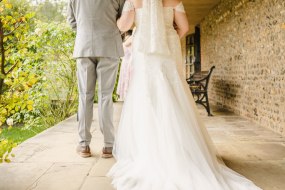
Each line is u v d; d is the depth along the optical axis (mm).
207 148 2529
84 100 3096
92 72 3096
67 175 2568
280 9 4258
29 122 6195
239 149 3471
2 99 2387
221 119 5770
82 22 3016
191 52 12742
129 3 2693
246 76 5828
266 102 4836
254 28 5363
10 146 2215
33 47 5434
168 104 2475
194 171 2275
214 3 8305
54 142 3752
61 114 6305
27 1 2748
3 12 2326
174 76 2617
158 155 2400
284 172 2670
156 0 2590
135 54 2756
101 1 2955
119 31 3133
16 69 2477
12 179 2471
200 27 11148
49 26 5688
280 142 3812
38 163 2896
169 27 2662
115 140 3002
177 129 2408
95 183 2387
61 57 6168
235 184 2260
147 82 2584
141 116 2574
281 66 4262
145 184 2217
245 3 5844
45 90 6062
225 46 7430
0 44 2193
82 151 3109
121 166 2602
